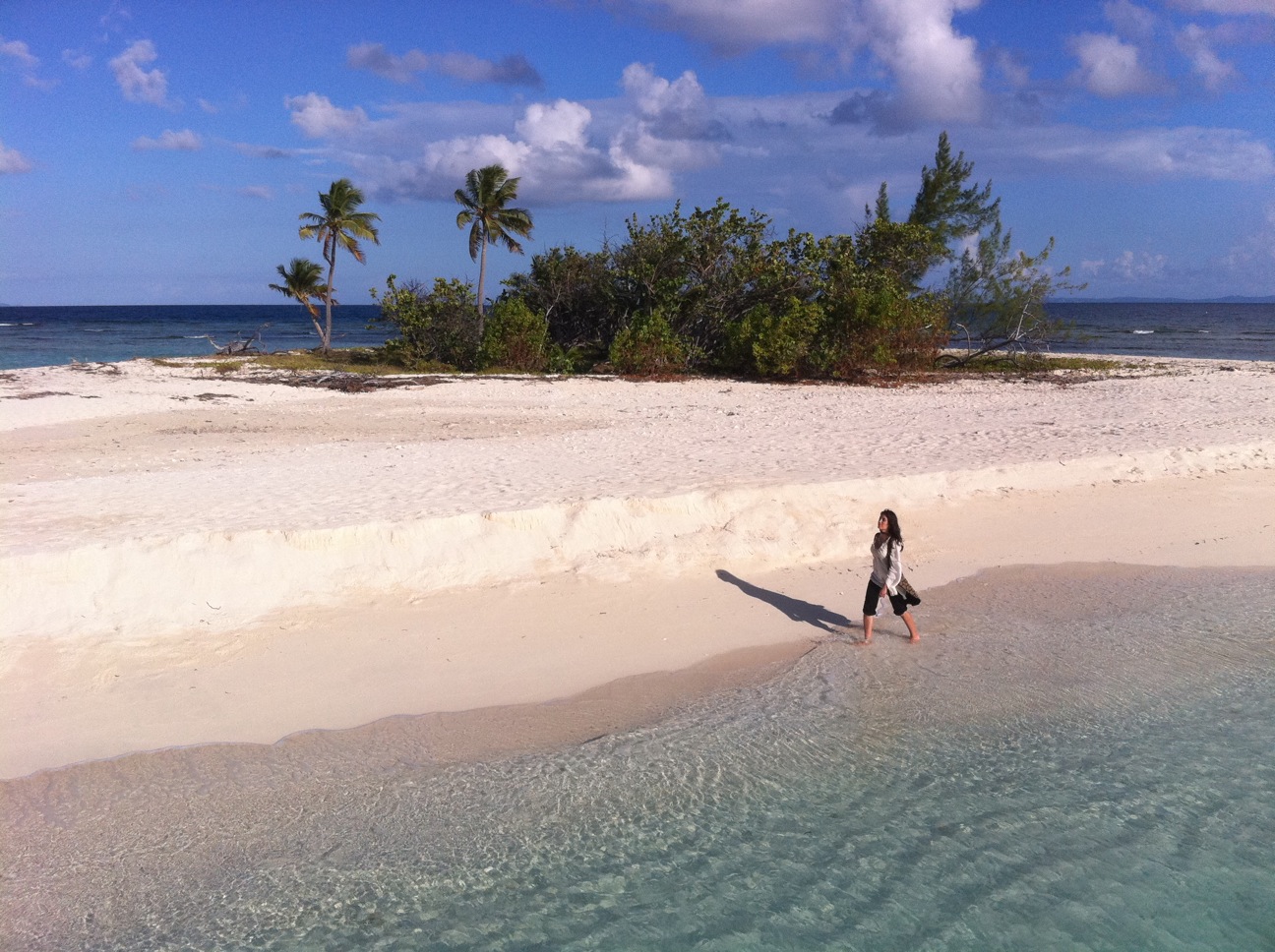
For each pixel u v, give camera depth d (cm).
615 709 776
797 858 578
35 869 556
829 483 1289
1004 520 1280
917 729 744
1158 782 668
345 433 1859
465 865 567
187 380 2769
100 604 879
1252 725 754
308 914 521
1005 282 3572
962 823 616
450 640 888
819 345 3150
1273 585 1082
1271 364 3650
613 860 575
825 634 938
